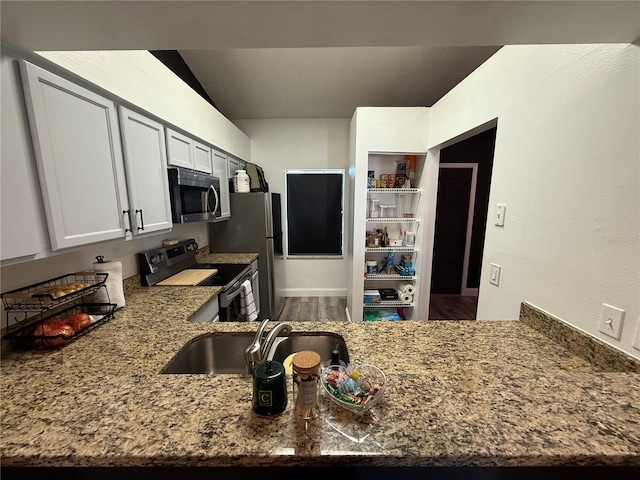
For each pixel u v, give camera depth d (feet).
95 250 5.29
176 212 6.11
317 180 13.19
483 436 2.02
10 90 2.90
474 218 13.87
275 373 2.21
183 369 3.69
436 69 8.66
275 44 3.19
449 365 3.04
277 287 11.84
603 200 3.08
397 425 2.12
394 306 9.60
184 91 6.50
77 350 3.56
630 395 2.44
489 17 2.66
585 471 2.18
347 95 10.43
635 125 2.76
